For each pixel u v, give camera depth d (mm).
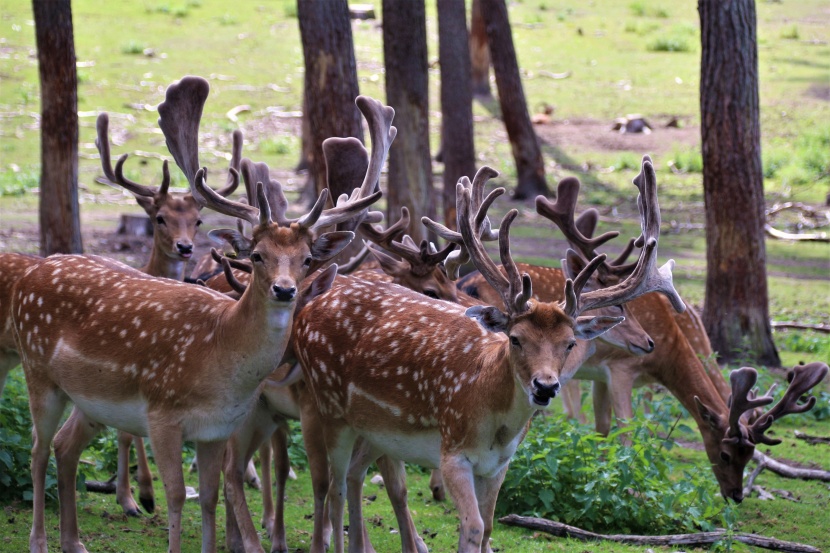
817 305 22406
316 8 17203
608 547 9844
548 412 14875
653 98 43688
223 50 47062
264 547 9719
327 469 9336
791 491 12227
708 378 12328
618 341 11664
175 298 8398
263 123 38500
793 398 11359
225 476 9461
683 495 10695
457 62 25344
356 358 8797
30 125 36188
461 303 11031
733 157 17938
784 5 59719
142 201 12781
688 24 54156
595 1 59719
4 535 8992
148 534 9586
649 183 8508
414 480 12227
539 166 32531
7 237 24562
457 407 8062
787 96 42844
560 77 46406
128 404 8344
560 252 25953
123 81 41469
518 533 10195
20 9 49938
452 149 25516
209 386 7965
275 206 9844
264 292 7664
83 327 8484
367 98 9805
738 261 18109
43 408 8711
